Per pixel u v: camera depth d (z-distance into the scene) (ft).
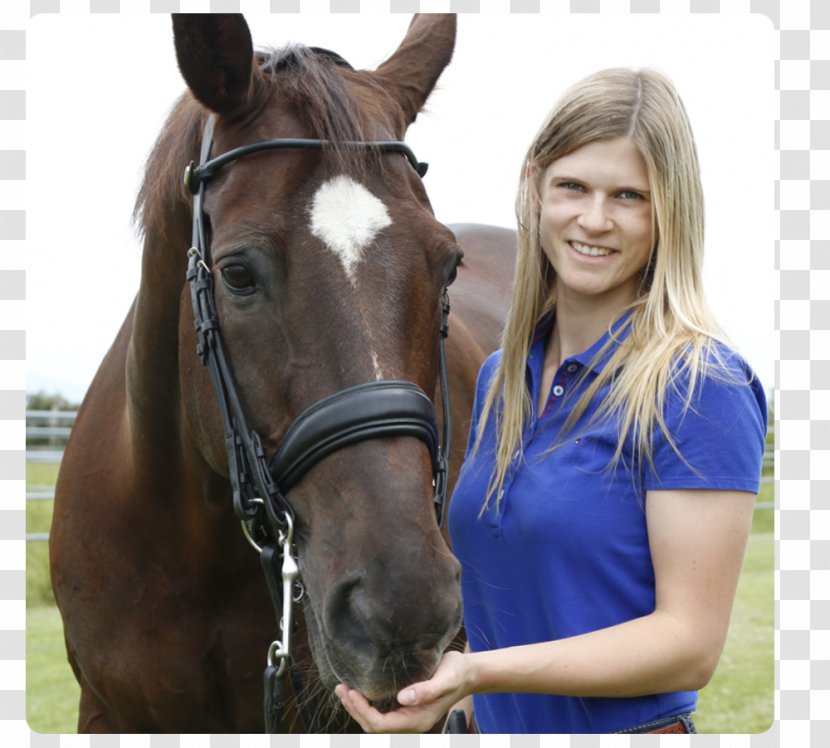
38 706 13.99
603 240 5.59
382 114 5.99
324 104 5.64
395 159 5.75
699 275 5.55
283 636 5.17
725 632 5.05
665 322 5.49
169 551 7.36
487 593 5.78
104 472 7.87
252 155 5.64
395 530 4.80
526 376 6.06
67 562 7.97
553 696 5.58
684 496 5.08
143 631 7.52
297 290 5.22
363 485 4.96
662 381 5.18
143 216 6.77
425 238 5.42
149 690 7.59
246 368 5.44
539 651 4.81
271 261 5.26
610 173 5.51
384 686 4.67
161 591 7.43
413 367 5.24
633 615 5.27
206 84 5.80
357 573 4.79
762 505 31.50
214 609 7.36
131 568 7.52
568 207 5.67
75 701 14.32
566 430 5.56
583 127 5.56
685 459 5.06
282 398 5.31
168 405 6.95
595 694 4.91
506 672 4.72
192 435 6.42
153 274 6.64
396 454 5.01
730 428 5.09
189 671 7.45
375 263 5.24
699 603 5.00
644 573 5.28
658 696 5.22
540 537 5.36
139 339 6.93
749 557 25.96
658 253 5.49
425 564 4.74
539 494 5.41
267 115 5.82
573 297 5.91
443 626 4.68
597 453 5.35
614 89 5.58
